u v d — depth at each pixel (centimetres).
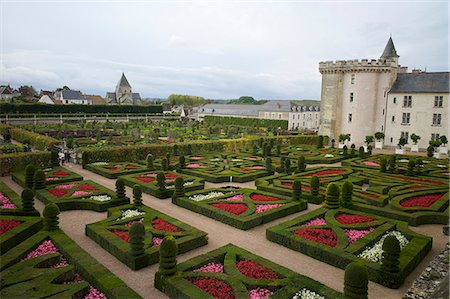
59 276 1063
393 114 5100
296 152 4169
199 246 1425
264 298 988
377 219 1647
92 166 2966
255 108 11756
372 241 1379
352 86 5347
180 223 1573
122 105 9950
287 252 1387
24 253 1232
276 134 6050
